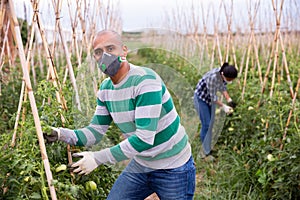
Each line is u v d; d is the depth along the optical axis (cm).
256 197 395
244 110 521
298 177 365
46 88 278
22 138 267
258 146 431
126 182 263
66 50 288
